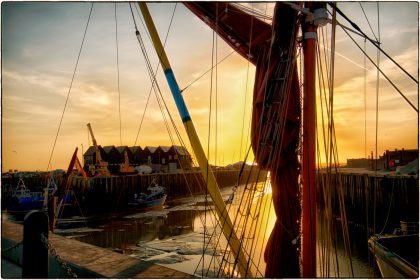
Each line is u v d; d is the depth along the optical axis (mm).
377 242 9430
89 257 4129
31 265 3324
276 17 4598
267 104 4559
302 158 4316
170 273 3545
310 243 4055
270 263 4512
